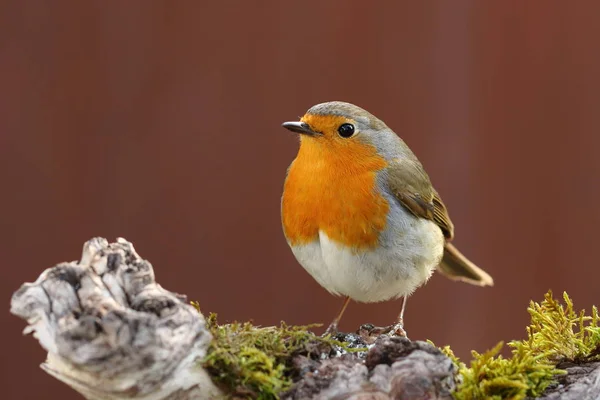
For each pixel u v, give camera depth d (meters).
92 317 2.94
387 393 2.95
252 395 2.96
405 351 2.96
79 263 2.96
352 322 3.18
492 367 2.97
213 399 2.96
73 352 2.94
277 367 2.97
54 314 2.94
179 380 2.95
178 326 2.95
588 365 2.99
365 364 2.96
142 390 2.95
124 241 2.96
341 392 2.96
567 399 2.96
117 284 2.95
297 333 2.98
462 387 2.96
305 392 2.96
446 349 3.00
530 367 2.97
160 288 2.95
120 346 2.93
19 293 2.95
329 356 2.98
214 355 2.96
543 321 3.00
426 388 2.95
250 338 2.97
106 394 2.95
